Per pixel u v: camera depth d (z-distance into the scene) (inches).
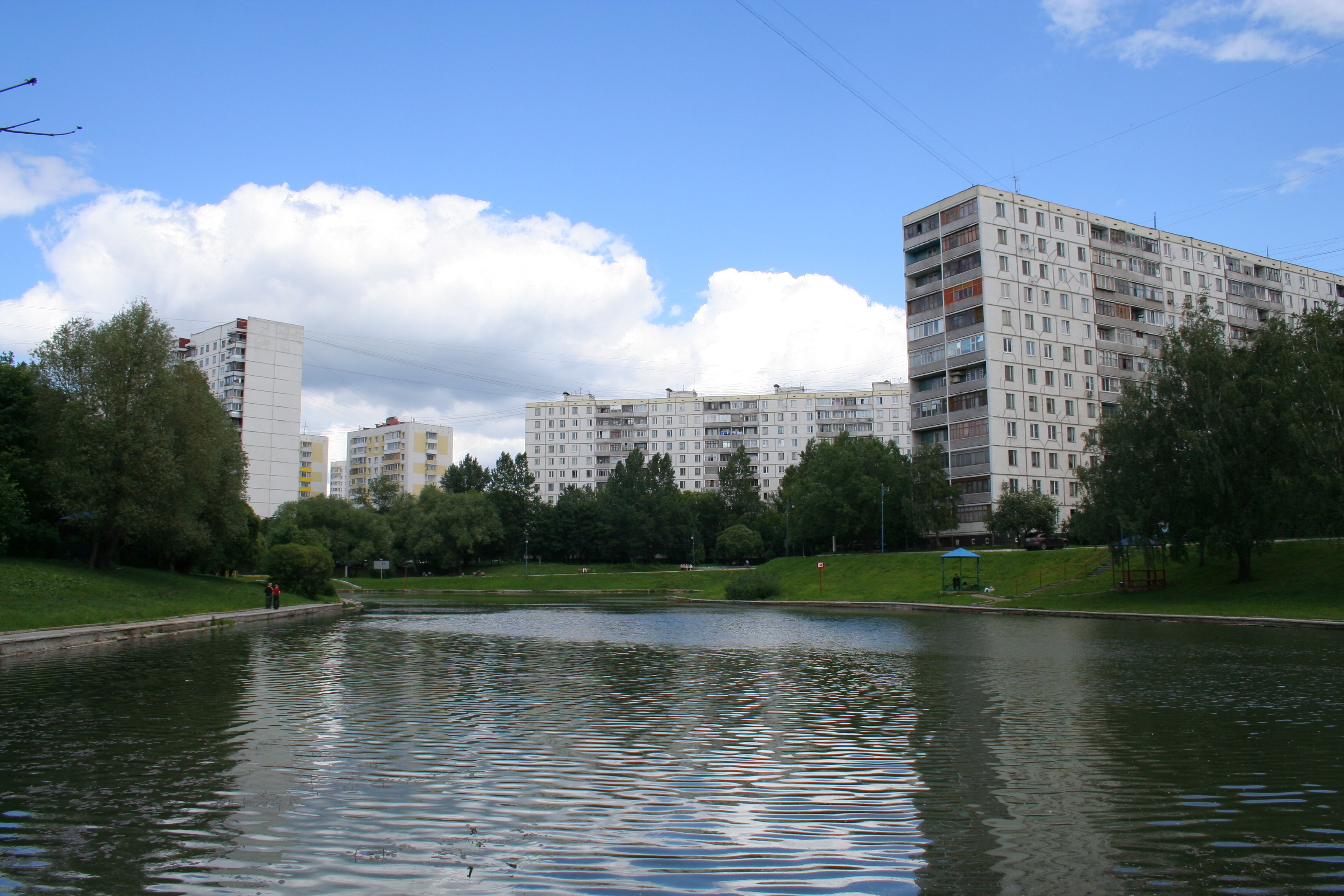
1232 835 402.6
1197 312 2252.7
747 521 5797.2
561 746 594.2
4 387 2145.7
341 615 2393.0
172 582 2262.6
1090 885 342.3
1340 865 363.6
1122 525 2117.4
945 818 428.8
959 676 964.0
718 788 483.8
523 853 376.2
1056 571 2642.7
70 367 2111.2
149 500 2078.0
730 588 3186.5
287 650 1290.6
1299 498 1876.2
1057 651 1221.7
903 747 590.6
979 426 3690.9
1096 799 461.4
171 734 631.8
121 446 2030.0
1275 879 347.9
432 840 392.2
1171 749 577.6
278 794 466.6
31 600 1642.5
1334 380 1941.4
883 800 459.2
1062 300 3885.3
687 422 7362.2
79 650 1273.4
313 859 366.6
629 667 1079.6
